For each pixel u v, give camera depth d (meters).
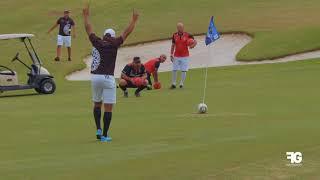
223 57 106.31
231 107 51.91
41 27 141.38
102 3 159.62
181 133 39.72
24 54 116.62
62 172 29.56
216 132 39.28
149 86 72.75
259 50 103.12
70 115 52.50
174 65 72.88
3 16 155.00
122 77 65.00
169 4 151.50
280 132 37.78
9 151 35.75
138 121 46.19
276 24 121.94
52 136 41.06
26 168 30.73
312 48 100.44
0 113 55.62
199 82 79.19
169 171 28.81
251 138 36.22
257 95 59.47
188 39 72.62
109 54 37.22
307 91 60.69
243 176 27.30
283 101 54.00
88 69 105.12
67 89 82.94
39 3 165.62
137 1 157.38
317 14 129.50
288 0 147.25
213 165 29.53
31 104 64.25
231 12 138.00
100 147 36.09
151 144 36.25
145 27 130.75
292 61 96.19
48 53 116.50
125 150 34.69
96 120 38.66
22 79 98.25
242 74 84.75
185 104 56.44
